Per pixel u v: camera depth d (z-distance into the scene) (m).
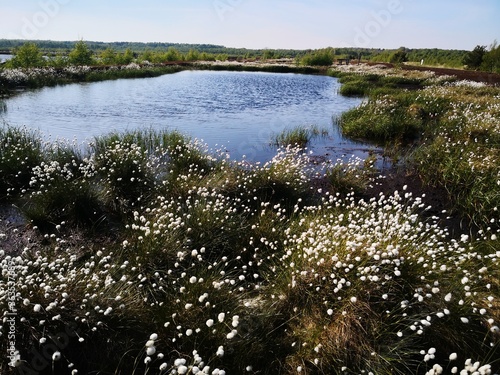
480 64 37.41
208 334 3.25
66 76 26.22
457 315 3.45
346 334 3.30
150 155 8.62
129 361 3.13
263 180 6.94
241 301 3.80
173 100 20.06
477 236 5.98
